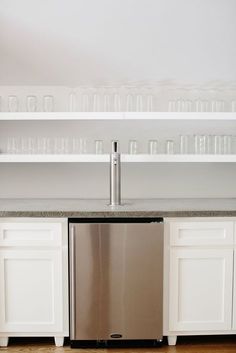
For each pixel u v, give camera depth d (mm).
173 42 3047
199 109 3018
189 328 2543
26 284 2512
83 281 2475
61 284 2510
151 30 3006
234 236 2531
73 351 2504
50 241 2498
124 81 3123
